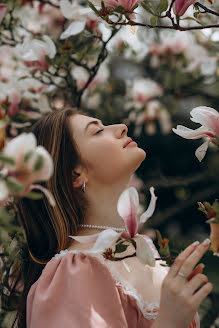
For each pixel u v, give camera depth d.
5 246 2.07
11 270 2.25
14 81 2.53
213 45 3.52
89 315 1.47
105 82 3.60
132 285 1.61
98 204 1.75
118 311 1.52
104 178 1.73
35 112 2.64
